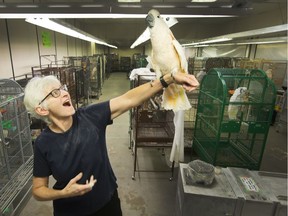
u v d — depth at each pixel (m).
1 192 2.15
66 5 2.10
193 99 4.04
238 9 2.25
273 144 4.30
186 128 3.96
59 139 1.09
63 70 4.68
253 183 1.68
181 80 0.83
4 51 3.64
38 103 1.04
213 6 2.24
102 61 10.14
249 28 7.89
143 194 2.74
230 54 8.93
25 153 2.74
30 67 4.68
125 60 17.23
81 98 6.28
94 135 1.13
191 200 1.59
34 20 2.68
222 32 10.53
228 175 1.79
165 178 3.09
